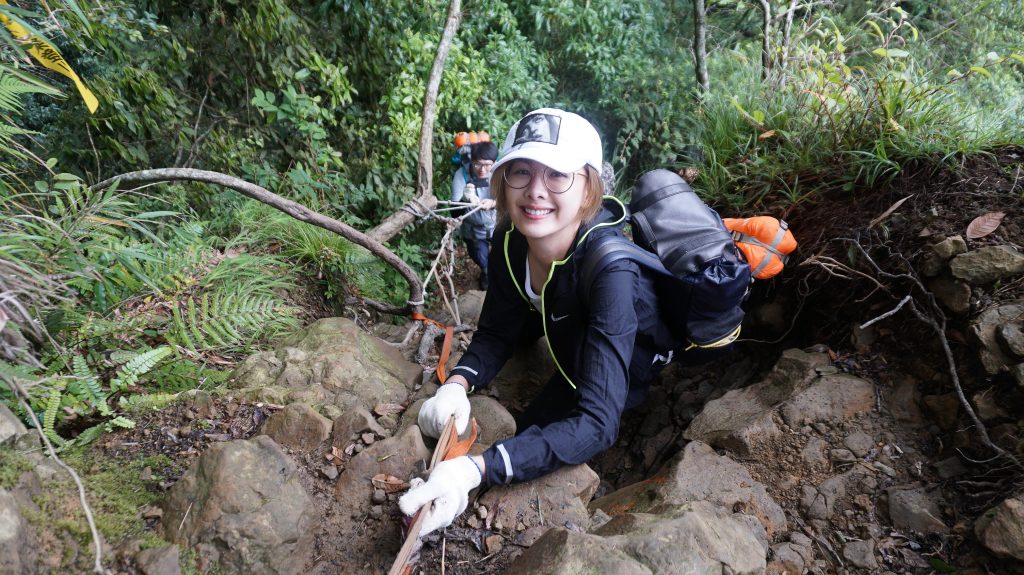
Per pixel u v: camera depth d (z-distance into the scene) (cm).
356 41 514
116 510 159
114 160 440
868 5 601
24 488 146
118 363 219
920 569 197
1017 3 572
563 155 184
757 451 238
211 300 276
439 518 161
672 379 326
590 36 704
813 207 325
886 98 324
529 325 276
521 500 187
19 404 181
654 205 232
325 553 170
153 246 288
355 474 186
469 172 507
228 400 213
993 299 235
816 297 300
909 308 259
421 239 560
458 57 565
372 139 540
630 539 153
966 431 221
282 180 457
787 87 397
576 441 183
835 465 230
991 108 322
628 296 195
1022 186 267
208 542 151
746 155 374
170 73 446
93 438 189
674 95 683
